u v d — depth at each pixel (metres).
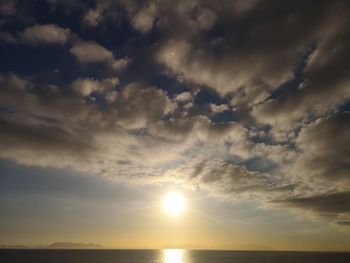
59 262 180.75
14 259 196.00
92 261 197.25
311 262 196.25
